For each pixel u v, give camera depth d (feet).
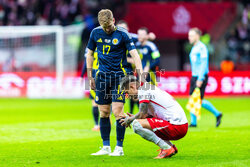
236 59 262.26
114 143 87.71
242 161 68.44
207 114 146.10
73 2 255.70
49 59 212.84
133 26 260.21
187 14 261.65
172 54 271.08
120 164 66.13
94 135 99.76
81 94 213.25
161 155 71.20
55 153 77.46
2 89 214.69
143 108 68.39
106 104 73.77
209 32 264.11
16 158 73.00
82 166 65.31
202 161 68.64
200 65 112.78
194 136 96.48
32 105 179.52
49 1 257.34
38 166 65.98
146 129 69.62
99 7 260.42
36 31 200.44
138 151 78.59
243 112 149.79
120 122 72.59
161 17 261.03
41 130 108.27
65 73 213.25
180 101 191.72
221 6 264.11
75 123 122.21
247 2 269.85
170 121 69.51
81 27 220.84
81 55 237.04
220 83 215.51
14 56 211.61
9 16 255.70
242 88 215.72
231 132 102.78
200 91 113.39
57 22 248.52
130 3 261.44
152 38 122.01
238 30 268.21
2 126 116.06
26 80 214.07
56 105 180.04
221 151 78.18
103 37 71.82
